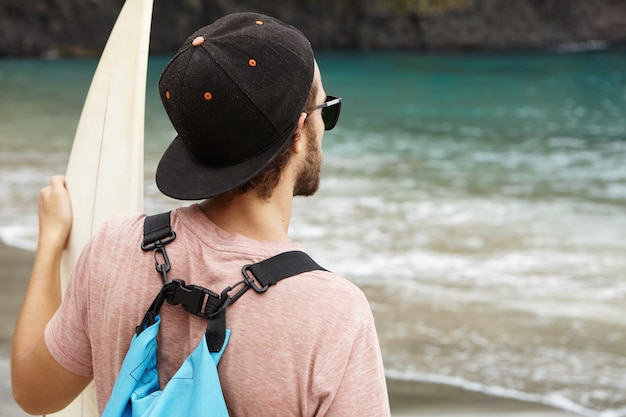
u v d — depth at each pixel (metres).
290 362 1.19
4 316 5.09
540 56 25.36
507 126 15.04
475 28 26.28
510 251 7.16
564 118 16.02
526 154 12.37
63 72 20.94
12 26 23.92
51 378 1.44
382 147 12.68
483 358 4.93
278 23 1.31
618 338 5.28
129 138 1.90
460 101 17.95
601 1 28.03
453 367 4.80
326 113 1.38
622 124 15.30
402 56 24.88
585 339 5.25
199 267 1.27
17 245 6.86
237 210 1.30
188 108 1.26
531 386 4.59
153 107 15.59
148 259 1.30
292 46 1.28
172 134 12.68
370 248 7.16
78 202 1.83
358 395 1.20
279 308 1.21
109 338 1.32
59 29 24.23
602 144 13.33
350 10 25.77
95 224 1.84
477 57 25.08
